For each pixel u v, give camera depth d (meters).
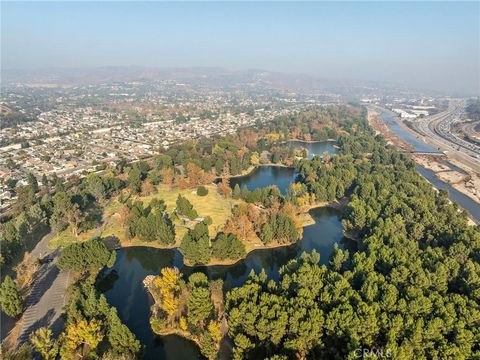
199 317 154.25
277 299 151.00
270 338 142.38
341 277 167.38
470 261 182.38
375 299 156.38
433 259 186.75
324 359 135.75
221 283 183.25
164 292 165.62
